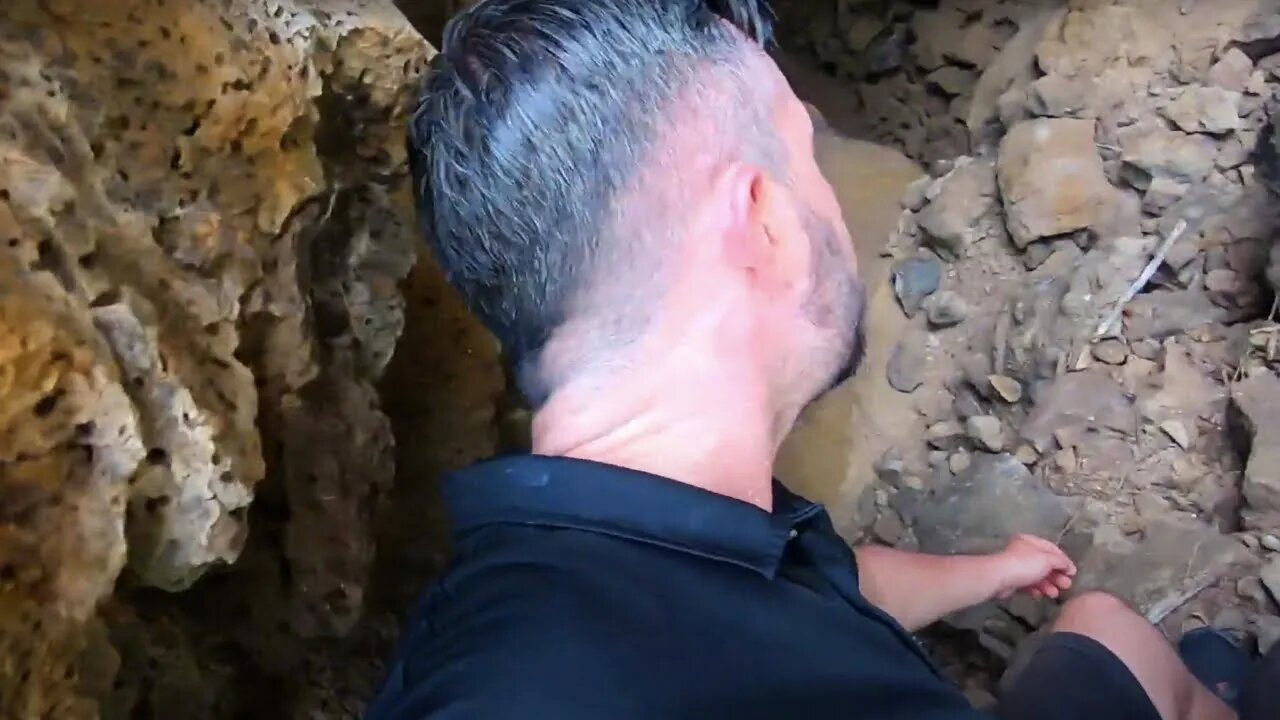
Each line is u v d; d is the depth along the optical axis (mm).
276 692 1043
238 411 806
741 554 715
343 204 1046
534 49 762
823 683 672
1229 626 1299
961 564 1261
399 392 1267
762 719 639
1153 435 1468
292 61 896
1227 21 1589
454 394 1300
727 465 769
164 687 867
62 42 781
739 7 841
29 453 635
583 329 759
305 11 937
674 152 748
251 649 994
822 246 805
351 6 988
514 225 761
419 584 1267
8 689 628
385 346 1096
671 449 762
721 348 762
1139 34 1655
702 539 710
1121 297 1560
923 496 1587
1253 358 1429
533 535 718
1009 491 1503
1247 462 1343
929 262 1778
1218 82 1579
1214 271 1518
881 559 1256
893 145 2094
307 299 949
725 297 759
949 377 1679
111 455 671
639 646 645
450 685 633
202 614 944
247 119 862
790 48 2301
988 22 1978
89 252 711
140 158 804
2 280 635
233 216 852
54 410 644
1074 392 1523
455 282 827
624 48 753
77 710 671
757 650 670
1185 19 1627
